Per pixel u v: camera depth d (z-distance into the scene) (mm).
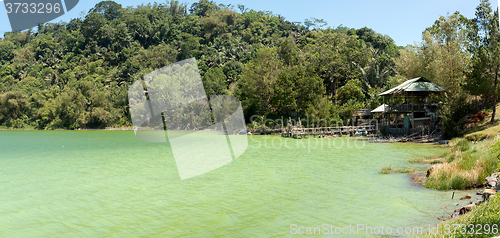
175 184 15586
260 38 151125
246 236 8664
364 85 60656
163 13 189625
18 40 167875
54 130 90500
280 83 54031
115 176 18078
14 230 9562
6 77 125438
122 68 117688
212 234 8891
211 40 159625
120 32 154750
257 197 12781
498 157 13680
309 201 11961
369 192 12984
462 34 40906
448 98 34656
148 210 11328
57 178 17797
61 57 153875
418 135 33594
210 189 14359
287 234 8703
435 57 41000
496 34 36781
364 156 24203
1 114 95125
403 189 13242
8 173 19797
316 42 73438
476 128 27734
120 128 88000
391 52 83500
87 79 117125
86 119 89562
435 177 13609
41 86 117562
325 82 65312
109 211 11312
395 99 44281
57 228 9664
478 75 27562
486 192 9344
